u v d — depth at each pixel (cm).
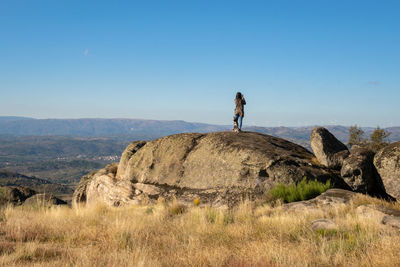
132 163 2130
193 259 572
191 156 1864
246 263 534
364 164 1305
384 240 614
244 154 1630
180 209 1348
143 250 649
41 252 662
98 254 638
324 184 1388
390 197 1262
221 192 1539
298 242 718
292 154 1694
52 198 2158
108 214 1356
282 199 1288
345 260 552
